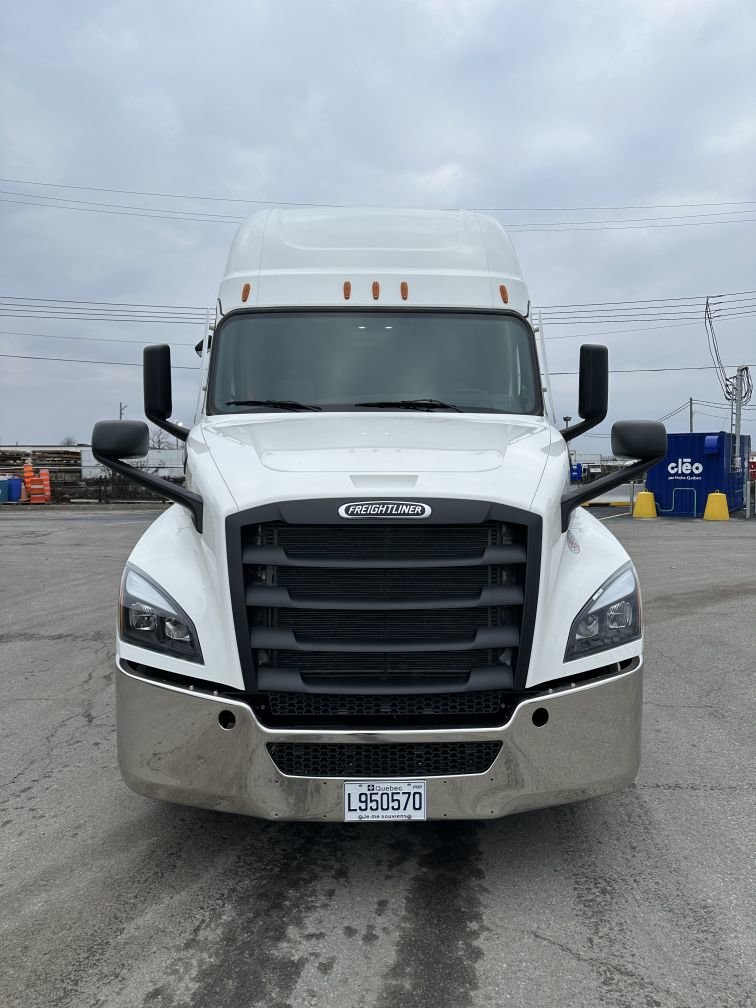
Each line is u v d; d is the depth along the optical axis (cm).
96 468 3638
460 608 327
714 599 950
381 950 297
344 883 345
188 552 356
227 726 322
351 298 500
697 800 421
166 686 328
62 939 304
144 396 471
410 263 512
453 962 290
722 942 301
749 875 348
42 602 949
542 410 484
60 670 668
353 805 319
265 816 322
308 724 323
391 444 394
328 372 483
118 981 280
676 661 686
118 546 1502
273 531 330
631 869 354
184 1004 269
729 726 531
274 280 504
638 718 342
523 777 323
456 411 474
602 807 414
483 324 499
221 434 426
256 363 485
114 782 447
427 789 319
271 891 338
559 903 328
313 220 538
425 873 353
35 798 426
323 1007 267
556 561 344
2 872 352
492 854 369
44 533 1766
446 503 328
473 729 319
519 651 326
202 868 356
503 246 531
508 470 359
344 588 329
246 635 324
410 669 329
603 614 339
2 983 279
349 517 324
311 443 397
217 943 302
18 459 3800
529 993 274
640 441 387
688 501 2244
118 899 331
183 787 328
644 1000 270
